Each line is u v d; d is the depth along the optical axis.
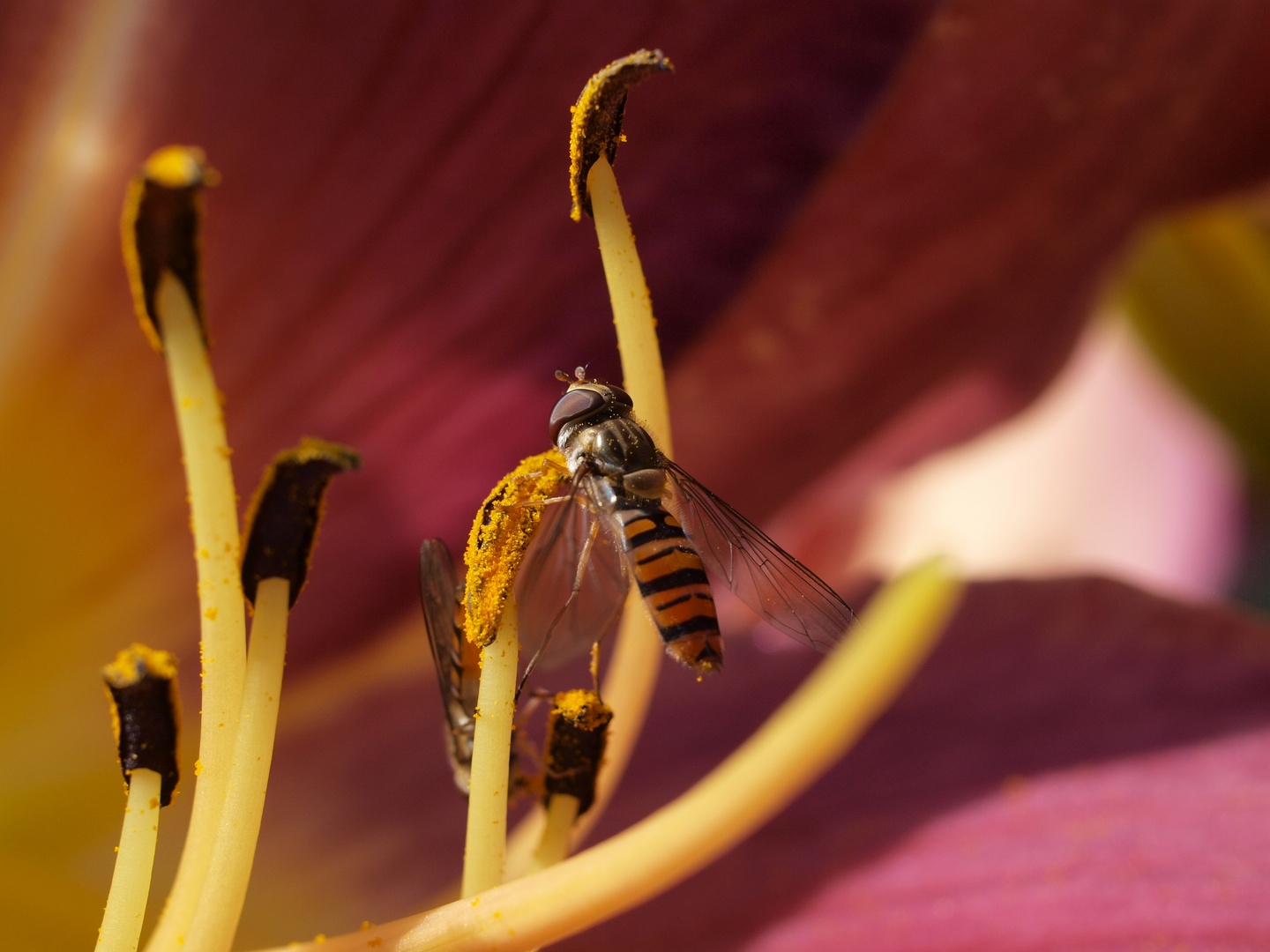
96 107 0.14
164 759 0.12
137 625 0.15
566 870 0.12
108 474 0.14
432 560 0.12
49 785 0.14
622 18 0.14
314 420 0.14
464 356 0.14
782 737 0.13
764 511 0.15
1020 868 0.14
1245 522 0.19
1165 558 0.19
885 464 0.16
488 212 0.14
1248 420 0.17
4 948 0.14
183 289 0.12
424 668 0.15
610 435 0.12
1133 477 0.20
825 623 0.13
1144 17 0.14
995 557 0.20
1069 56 0.14
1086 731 0.15
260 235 0.14
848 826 0.14
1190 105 0.14
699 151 0.14
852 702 0.13
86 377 0.14
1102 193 0.15
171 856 0.15
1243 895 0.13
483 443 0.15
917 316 0.15
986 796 0.14
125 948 0.12
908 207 0.14
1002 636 0.15
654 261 0.14
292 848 0.15
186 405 0.12
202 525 0.12
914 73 0.14
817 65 0.14
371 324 0.14
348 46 0.14
